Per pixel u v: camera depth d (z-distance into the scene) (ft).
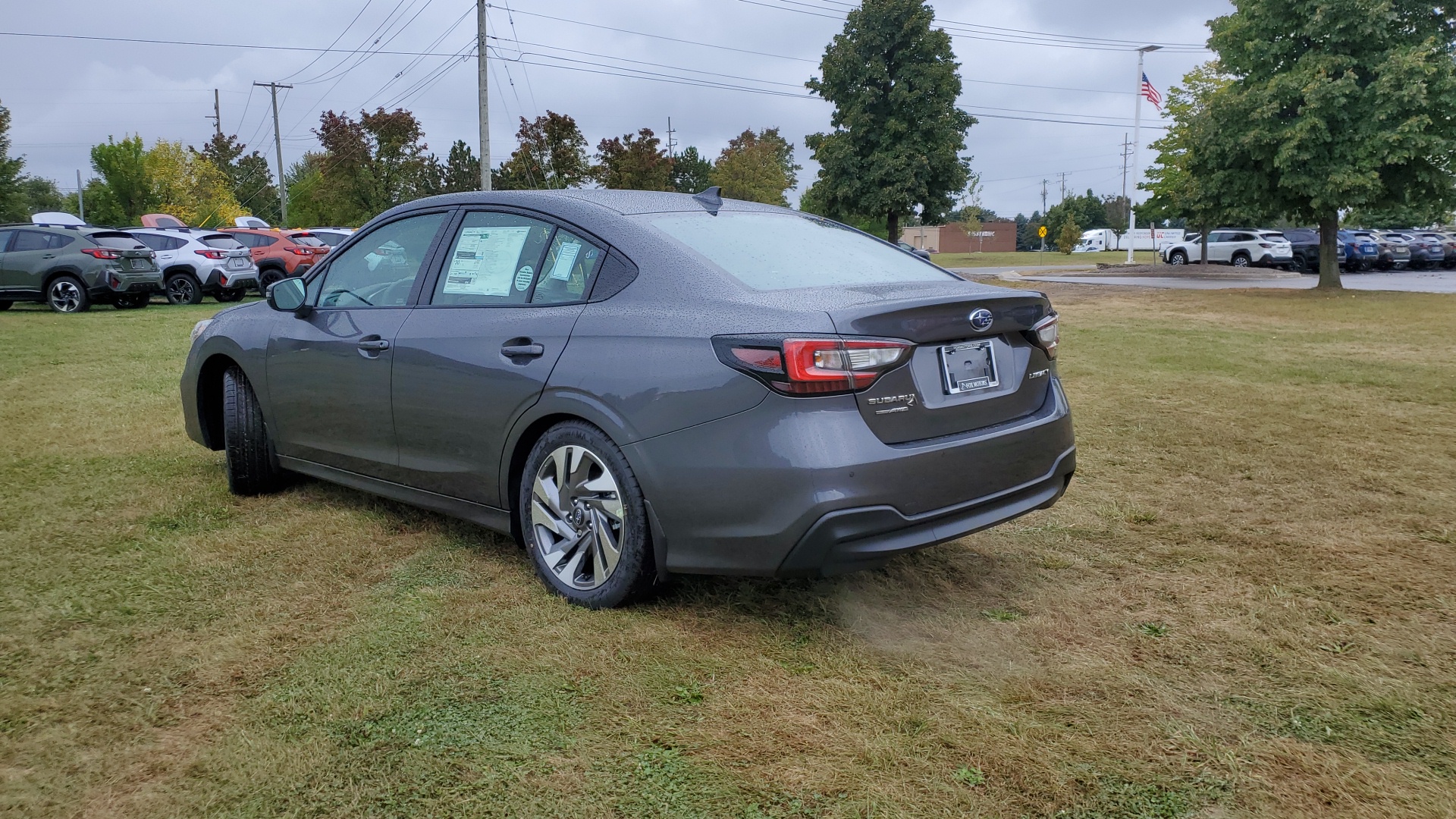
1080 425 20.10
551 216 10.91
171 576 10.91
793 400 8.38
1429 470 16.05
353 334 12.36
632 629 9.43
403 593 10.39
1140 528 12.96
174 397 23.97
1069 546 12.16
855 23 99.76
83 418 21.02
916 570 11.22
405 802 6.56
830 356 8.31
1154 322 46.65
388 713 7.73
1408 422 20.26
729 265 9.84
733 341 8.63
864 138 101.04
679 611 9.89
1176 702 7.97
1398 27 65.36
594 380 9.55
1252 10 66.80
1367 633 9.34
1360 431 19.30
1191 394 24.16
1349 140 64.28
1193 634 9.35
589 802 6.55
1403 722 7.62
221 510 13.73
